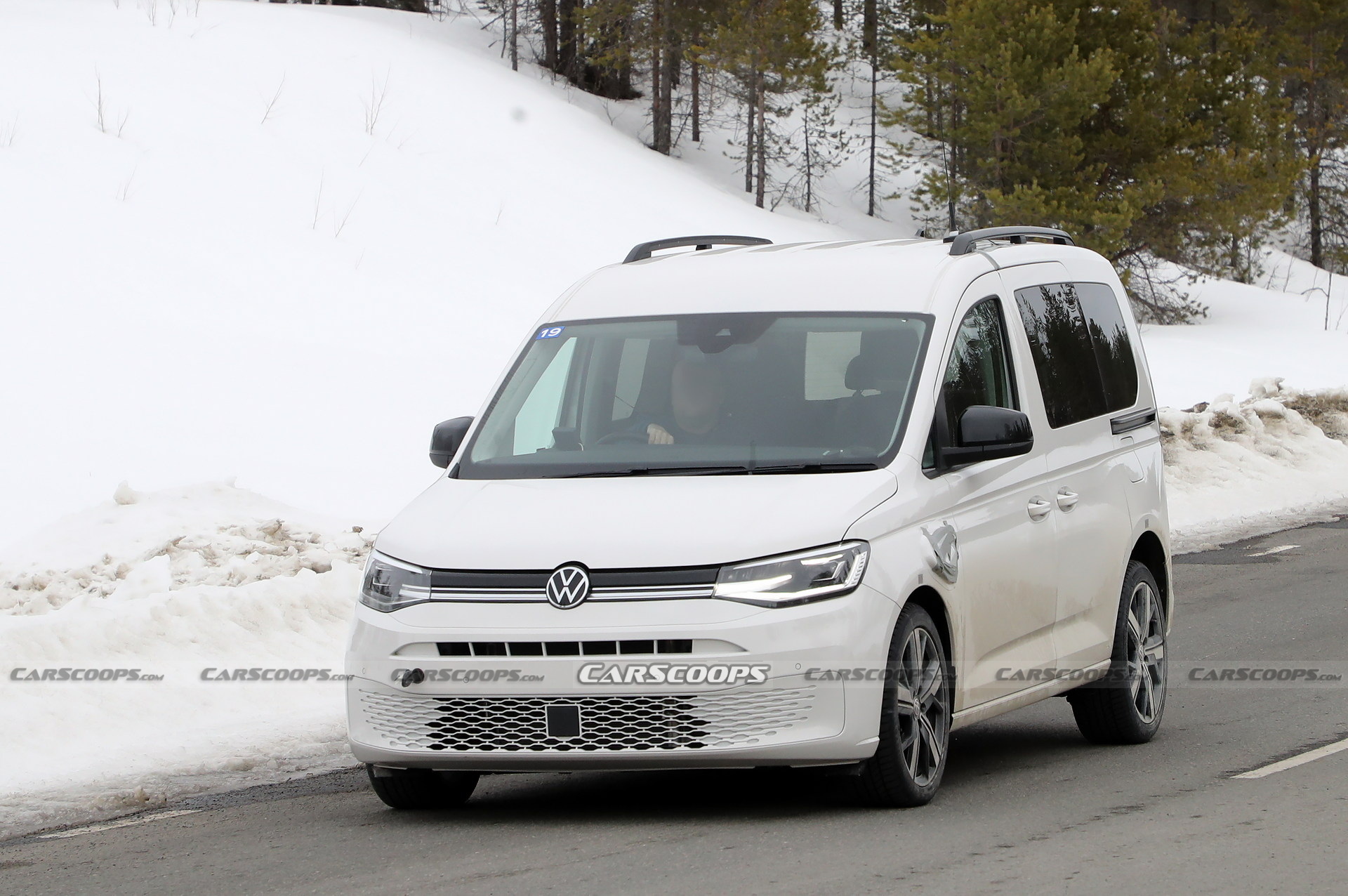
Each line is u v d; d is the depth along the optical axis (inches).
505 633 663.1
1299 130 7810.0
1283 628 1289.4
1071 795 749.9
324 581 1332.4
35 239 2677.2
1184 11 7711.6
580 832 692.7
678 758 652.7
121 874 664.4
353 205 3484.3
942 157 5792.3
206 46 4387.3
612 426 788.6
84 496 1847.9
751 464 733.3
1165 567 978.1
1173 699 1043.3
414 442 2239.2
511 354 2881.4
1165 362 4424.2
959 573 735.1
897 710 687.1
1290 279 6978.4
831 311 809.5
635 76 6486.2
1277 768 793.6
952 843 645.3
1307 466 2410.2
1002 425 735.1
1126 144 5211.6
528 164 4419.3
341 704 1069.8
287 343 2576.3
